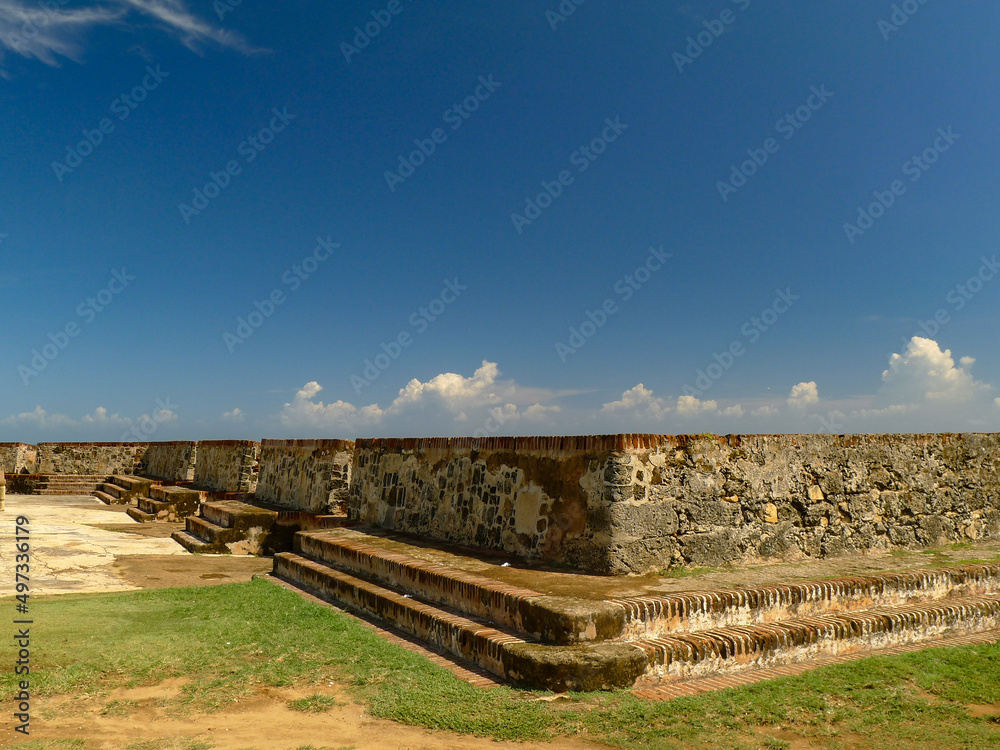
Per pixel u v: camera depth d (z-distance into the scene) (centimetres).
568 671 523
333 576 886
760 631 618
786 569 789
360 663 598
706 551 783
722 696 524
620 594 633
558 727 469
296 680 562
